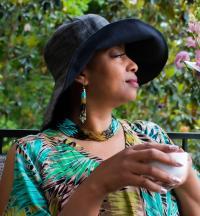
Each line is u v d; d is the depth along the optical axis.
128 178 1.13
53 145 1.49
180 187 1.48
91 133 1.52
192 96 3.09
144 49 1.69
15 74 4.43
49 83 4.59
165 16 3.91
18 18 3.86
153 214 1.44
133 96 1.52
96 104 1.53
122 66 1.50
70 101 1.58
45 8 3.55
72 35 1.52
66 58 1.52
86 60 1.47
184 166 1.13
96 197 1.20
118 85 1.50
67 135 1.52
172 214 1.48
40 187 1.43
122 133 1.60
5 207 1.45
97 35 1.47
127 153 1.15
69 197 1.36
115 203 1.41
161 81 3.83
